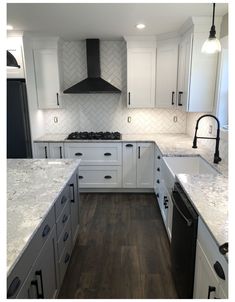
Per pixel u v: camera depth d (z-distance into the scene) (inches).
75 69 161.0
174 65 140.2
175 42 137.0
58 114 167.2
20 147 141.0
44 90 151.9
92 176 154.3
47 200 64.1
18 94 134.7
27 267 49.5
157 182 137.7
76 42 157.2
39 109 157.8
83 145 149.2
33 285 52.4
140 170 151.9
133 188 156.6
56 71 149.1
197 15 106.4
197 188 70.4
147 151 148.6
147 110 165.0
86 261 94.0
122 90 162.9
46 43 145.2
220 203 60.9
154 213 130.6
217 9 98.3
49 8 97.2
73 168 91.4
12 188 72.2
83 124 168.2
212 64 113.1
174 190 81.5
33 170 89.1
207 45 75.8
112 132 167.3
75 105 165.8
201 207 58.8
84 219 125.0
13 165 95.8
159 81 148.2
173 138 150.0
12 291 42.1
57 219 72.2
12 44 133.4
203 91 116.0
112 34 140.9
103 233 112.4
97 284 82.9
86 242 105.8
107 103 165.0
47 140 148.9
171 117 165.5
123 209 135.6
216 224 51.2
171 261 86.8
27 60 139.2
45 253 61.2
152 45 145.4
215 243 48.9
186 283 66.6
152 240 106.9
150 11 101.8
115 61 159.0
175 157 110.7
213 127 116.3
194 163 111.3
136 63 148.1
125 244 104.3
